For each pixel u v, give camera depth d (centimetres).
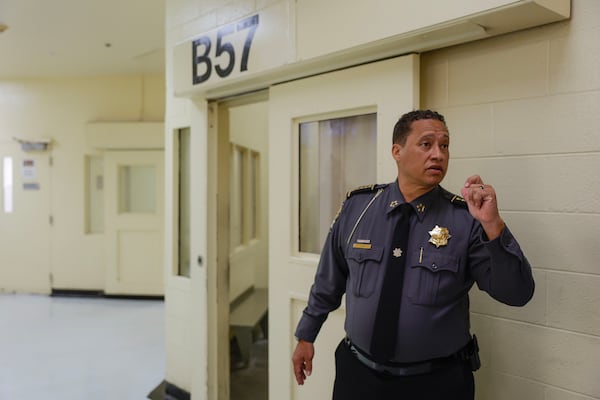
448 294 121
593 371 129
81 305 521
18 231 564
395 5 147
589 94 128
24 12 357
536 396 141
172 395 295
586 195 130
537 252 139
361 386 131
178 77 248
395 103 163
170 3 290
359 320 131
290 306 209
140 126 533
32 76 551
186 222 303
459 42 148
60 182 559
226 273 269
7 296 557
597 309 129
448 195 131
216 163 259
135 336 413
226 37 215
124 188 556
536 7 122
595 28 127
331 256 152
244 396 290
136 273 549
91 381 315
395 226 130
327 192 200
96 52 461
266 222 478
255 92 233
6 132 562
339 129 194
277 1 190
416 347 122
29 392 296
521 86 141
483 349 152
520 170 142
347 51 164
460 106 155
